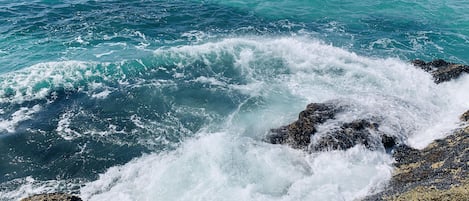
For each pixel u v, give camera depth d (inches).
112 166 1216.2
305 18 2207.2
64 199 1000.2
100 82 1593.3
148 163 1222.3
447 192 895.1
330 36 2012.8
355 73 1673.2
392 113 1365.7
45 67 1652.3
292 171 1170.6
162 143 1307.8
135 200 1082.7
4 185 1144.2
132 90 1557.6
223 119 1425.9
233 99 1526.8
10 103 1450.5
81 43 1863.9
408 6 2341.3
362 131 1253.1
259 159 1217.4
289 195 1071.6
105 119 1407.5
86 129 1358.3
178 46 1868.8
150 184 1135.0
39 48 1804.9
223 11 2247.8
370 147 1208.2
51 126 1363.2
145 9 2215.8
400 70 1691.7
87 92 1535.4
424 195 912.9
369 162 1176.2
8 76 1583.4
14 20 2014.0
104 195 1107.3
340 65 1733.5
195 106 1487.5
